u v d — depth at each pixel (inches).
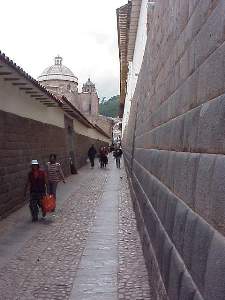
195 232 114.3
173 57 193.9
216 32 107.9
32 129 605.3
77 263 284.8
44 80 3159.5
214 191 98.4
